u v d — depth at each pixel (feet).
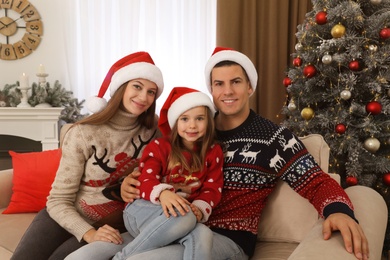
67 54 11.97
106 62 12.10
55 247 4.78
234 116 4.98
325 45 7.73
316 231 4.09
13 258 4.51
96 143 5.03
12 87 11.82
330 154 7.94
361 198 4.97
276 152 4.71
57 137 11.29
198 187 4.73
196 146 4.99
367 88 7.83
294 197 5.01
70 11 11.86
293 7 11.98
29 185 6.53
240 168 4.76
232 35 11.76
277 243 5.11
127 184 4.82
